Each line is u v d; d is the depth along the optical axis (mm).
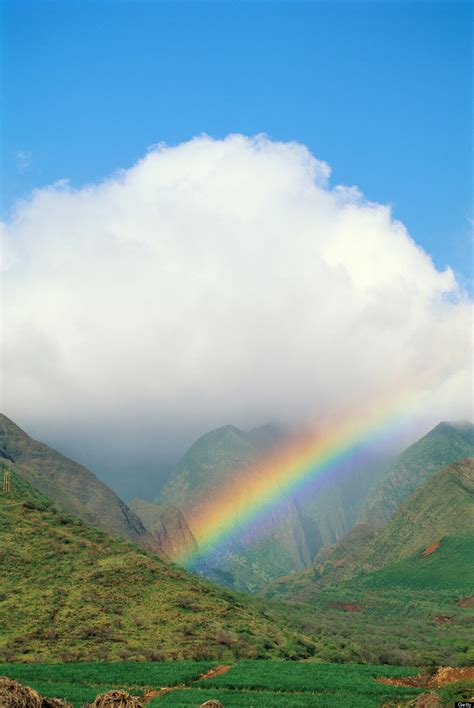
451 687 102000
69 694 98375
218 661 134625
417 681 127875
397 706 103625
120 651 130875
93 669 118062
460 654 177875
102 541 185375
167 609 157125
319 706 100875
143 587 164375
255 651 144000
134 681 112062
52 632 135125
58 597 150625
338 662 154000
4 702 63062
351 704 103062
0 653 124312
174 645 140125
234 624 159750
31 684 106188
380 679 130000
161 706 92312
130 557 177250
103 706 69625
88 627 140000
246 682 116438
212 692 108312
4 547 168000
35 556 167250
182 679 115625
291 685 116062
